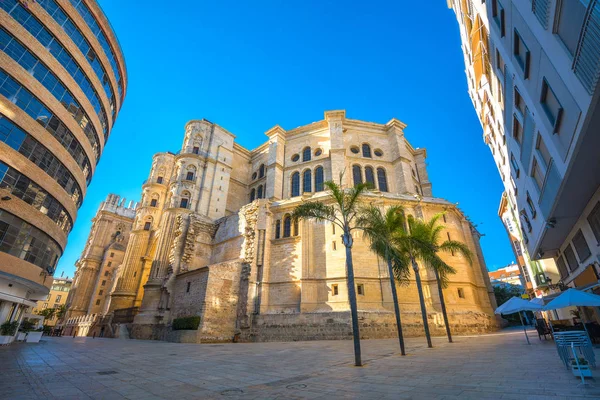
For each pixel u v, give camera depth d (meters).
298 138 48.09
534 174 16.91
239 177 52.78
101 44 28.75
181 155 46.78
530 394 6.30
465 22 25.20
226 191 48.38
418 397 6.54
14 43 20.78
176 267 37.62
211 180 47.25
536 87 11.98
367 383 8.31
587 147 9.72
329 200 34.09
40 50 22.38
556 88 10.24
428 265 23.84
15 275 19.89
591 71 7.68
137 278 50.50
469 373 9.02
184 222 41.44
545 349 13.98
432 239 23.73
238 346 22.75
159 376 10.28
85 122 27.03
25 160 20.92
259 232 34.81
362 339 26.05
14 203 20.08
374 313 27.58
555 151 11.79
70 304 74.94
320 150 45.38
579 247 17.64
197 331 27.25
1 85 19.73
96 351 19.23
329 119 44.41
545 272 32.69
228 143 52.38
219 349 20.28
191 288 32.19
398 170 42.69
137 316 36.75
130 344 25.72
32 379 9.63
